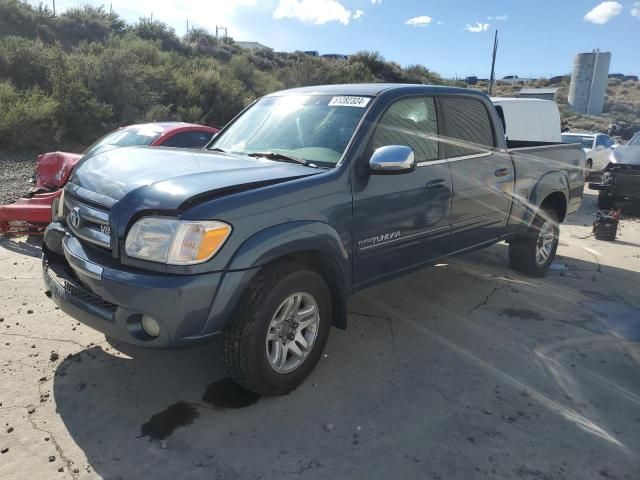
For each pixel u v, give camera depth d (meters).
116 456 2.78
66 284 3.32
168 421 3.09
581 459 2.84
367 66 35.41
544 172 5.75
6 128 12.95
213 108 19.30
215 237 2.88
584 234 8.54
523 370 3.79
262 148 4.12
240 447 2.87
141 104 16.73
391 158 3.55
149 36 28.61
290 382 3.38
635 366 3.89
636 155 10.23
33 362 3.69
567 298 5.32
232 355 3.12
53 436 2.92
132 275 2.88
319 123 4.04
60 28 25.69
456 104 4.75
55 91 14.92
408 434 3.01
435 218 4.35
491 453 2.87
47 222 6.39
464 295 5.28
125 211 2.97
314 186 3.38
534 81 65.69
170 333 2.86
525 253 5.84
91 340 4.04
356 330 4.37
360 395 3.40
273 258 3.10
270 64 31.75
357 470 2.71
